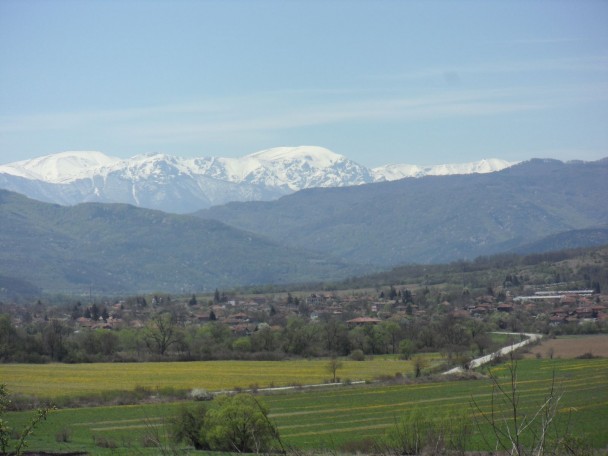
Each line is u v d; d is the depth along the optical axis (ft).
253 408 152.05
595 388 271.69
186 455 60.23
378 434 191.31
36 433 194.39
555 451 48.01
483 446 117.08
